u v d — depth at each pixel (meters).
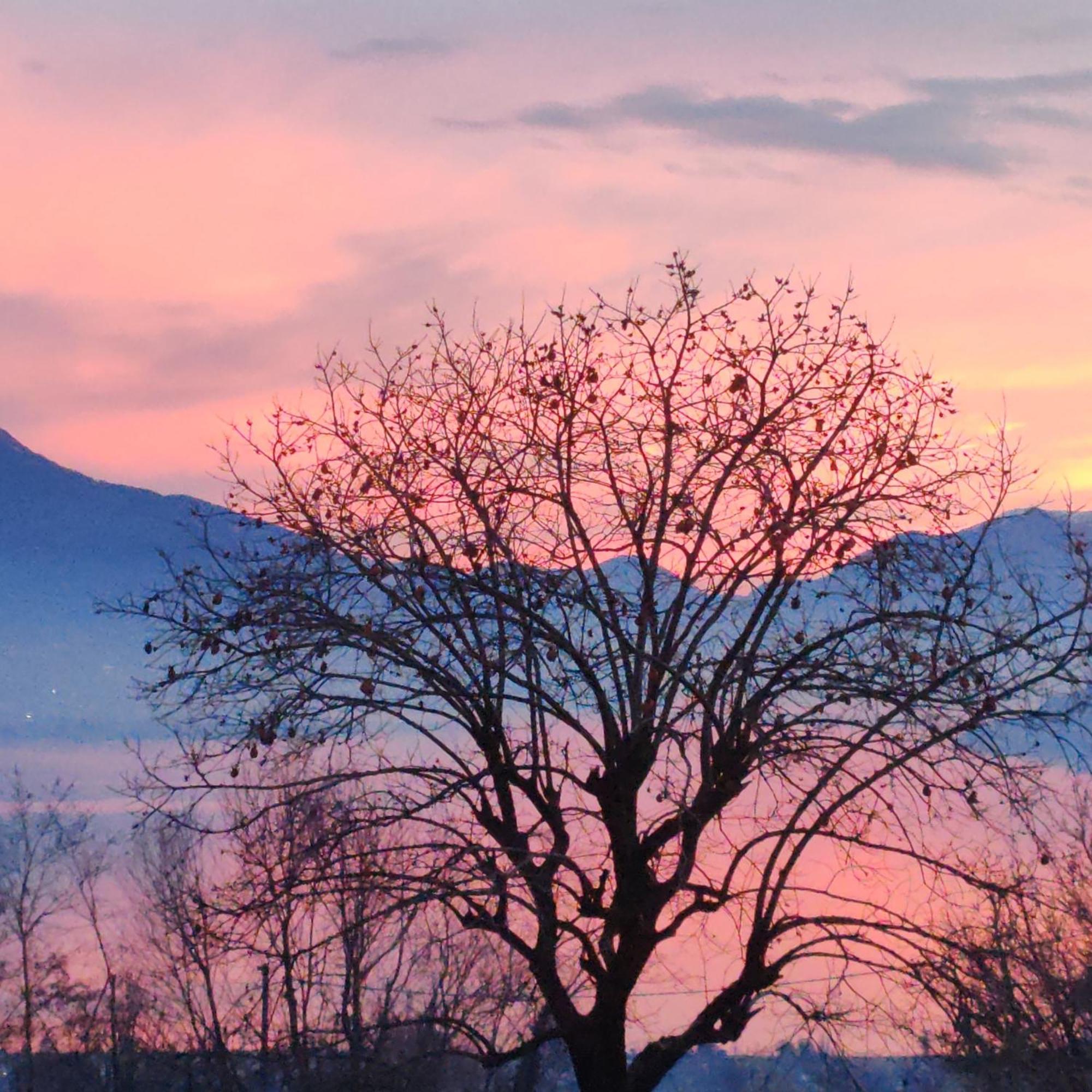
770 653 21.14
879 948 19.92
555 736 23.25
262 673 19.86
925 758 19.69
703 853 22.59
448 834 22.30
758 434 20.05
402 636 20.08
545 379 20.59
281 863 19.64
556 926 20.77
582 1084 21.34
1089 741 19.00
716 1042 20.83
